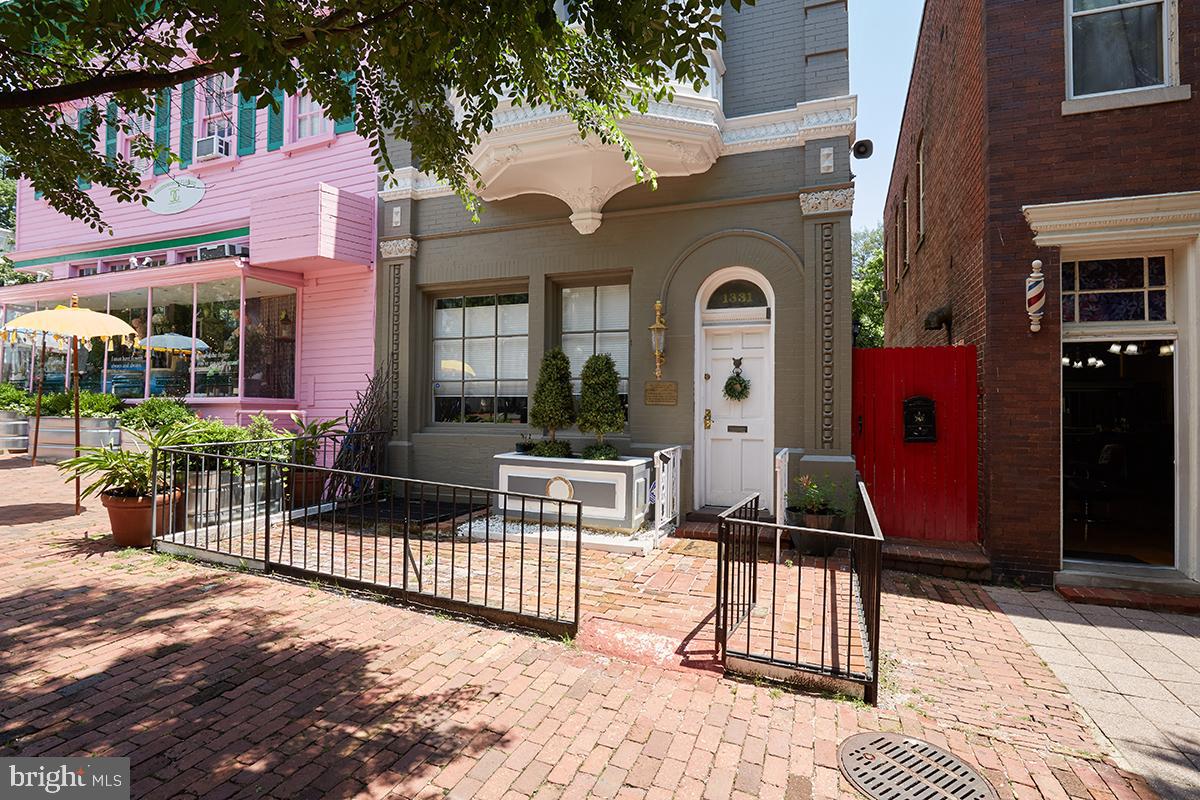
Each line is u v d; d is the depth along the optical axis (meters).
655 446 7.38
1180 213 5.13
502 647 3.90
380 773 2.63
